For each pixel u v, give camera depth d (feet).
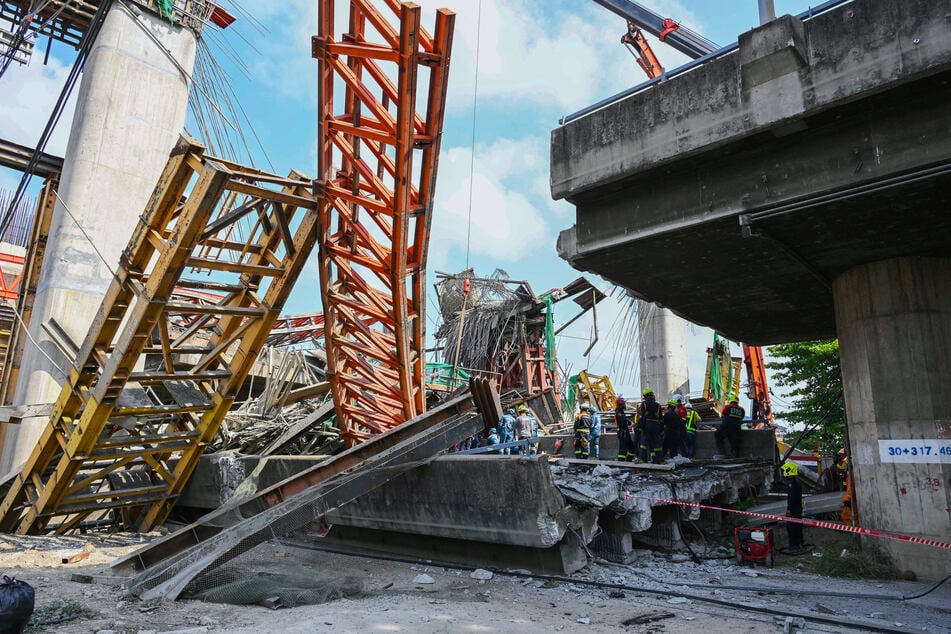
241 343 40.68
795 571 33.06
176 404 41.01
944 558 30.83
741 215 29.53
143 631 18.24
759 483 49.42
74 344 49.98
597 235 34.94
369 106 38.42
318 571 29.66
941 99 24.73
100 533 43.88
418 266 45.19
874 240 32.86
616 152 32.63
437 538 32.86
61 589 24.41
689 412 52.08
